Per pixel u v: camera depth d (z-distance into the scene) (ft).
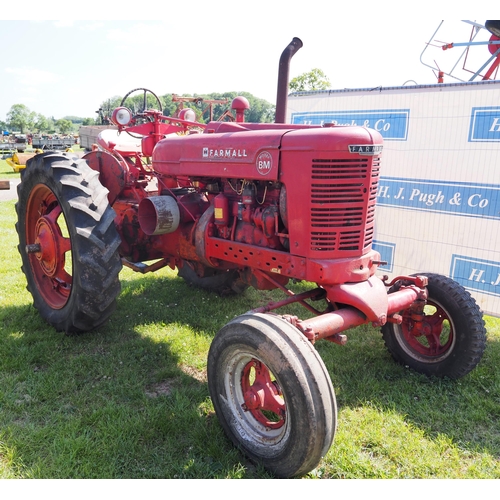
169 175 12.42
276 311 16.07
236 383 8.95
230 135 10.55
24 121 425.28
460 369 11.31
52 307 13.60
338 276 9.36
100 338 13.24
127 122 14.97
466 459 8.89
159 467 8.31
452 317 11.34
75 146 124.88
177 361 12.29
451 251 16.80
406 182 17.58
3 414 9.67
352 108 18.81
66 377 11.16
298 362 7.57
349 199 9.24
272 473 8.20
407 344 12.36
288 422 7.76
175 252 13.05
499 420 10.14
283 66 11.15
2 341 12.76
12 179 55.77
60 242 13.38
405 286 11.40
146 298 16.76
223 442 9.00
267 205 10.38
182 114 15.40
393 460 8.82
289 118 20.80
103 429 9.16
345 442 9.09
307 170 9.11
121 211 15.19
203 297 17.03
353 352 13.11
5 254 22.06
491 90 15.21
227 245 11.02
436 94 16.44
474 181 15.93
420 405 10.55
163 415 9.64
